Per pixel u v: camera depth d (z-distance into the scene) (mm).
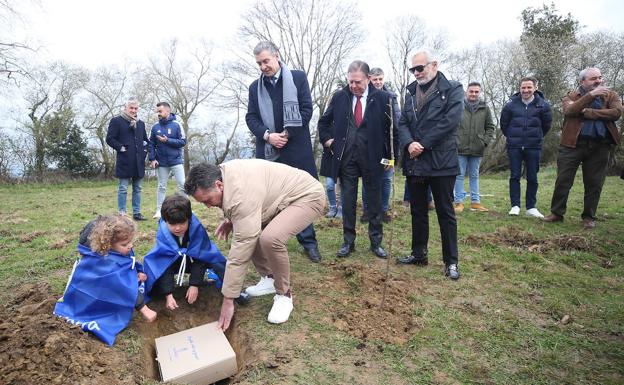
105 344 2768
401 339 2900
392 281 3814
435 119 3785
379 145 4301
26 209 8438
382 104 4273
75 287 2926
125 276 2998
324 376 2500
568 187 5820
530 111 6219
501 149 24672
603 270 4207
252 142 28094
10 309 3207
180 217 3160
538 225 5840
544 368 2609
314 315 3225
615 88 21531
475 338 2943
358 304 3377
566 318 3178
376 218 4512
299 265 4250
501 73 24328
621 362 2654
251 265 4344
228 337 3230
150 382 2475
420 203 4133
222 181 2789
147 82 24156
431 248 4895
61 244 5164
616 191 8945
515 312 3332
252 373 2521
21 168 18203
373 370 2570
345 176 4477
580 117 5488
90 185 15555
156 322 3268
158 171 6633
